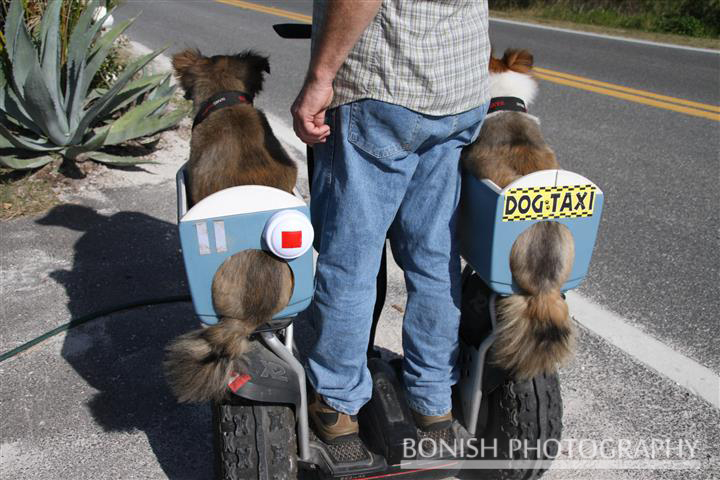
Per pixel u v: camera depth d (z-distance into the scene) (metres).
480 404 2.49
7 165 5.00
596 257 4.62
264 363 2.15
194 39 11.36
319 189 2.20
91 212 4.82
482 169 2.23
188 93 3.14
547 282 2.10
